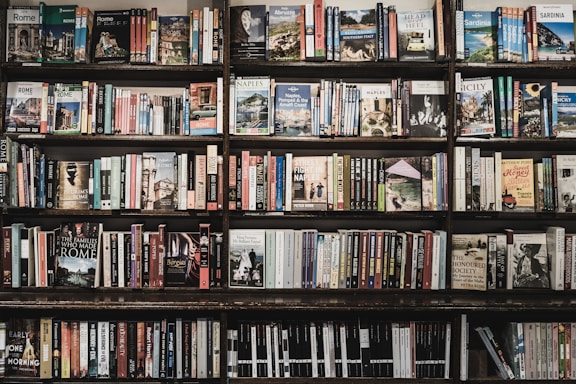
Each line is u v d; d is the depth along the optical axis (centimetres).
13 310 248
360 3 270
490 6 267
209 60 246
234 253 249
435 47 249
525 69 249
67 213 249
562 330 239
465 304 225
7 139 239
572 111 250
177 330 242
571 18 249
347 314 265
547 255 249
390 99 251
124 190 249
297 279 248
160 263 248
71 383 240
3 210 247
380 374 243
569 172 247
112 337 241
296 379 240
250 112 248
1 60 248
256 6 253
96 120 247
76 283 247
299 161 250
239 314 263
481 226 271
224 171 245
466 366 237
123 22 254
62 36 251
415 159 251
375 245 246
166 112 251
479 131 246
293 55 250
